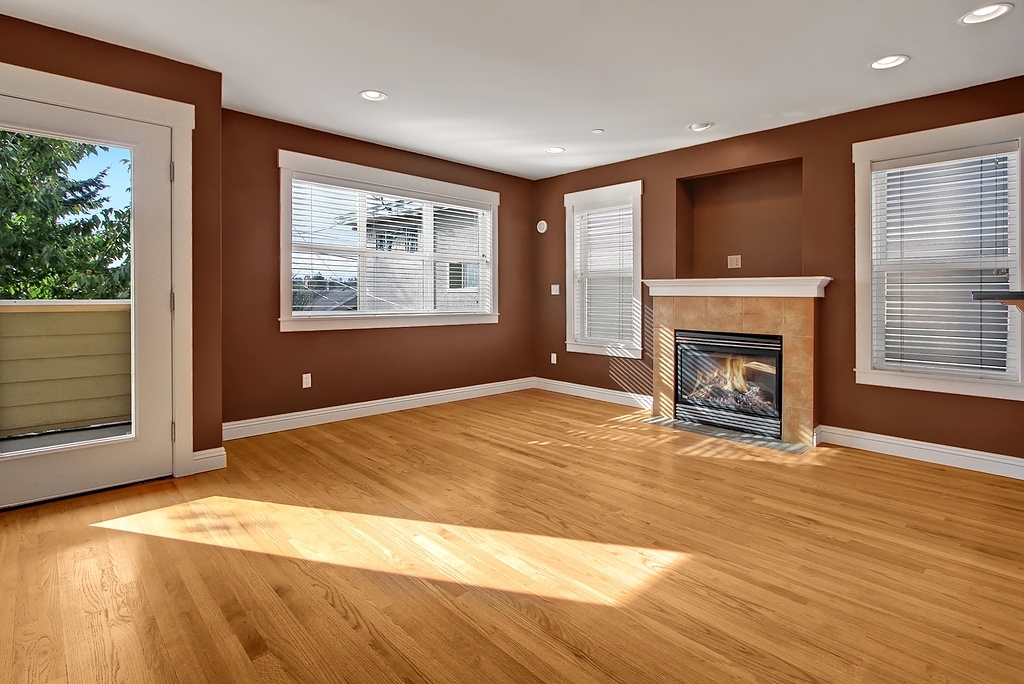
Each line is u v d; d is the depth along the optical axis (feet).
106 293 9.50
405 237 16.29
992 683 4.84
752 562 7.09
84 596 6.23
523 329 19.77
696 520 8.41
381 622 5.77
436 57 9.83
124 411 9.79
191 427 10.38
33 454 8.87
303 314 14.20
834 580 6.64
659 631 5.63
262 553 7.31
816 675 4.95
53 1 7.96
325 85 11.16
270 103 12.22
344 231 14.92
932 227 11.42
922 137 11.39
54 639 5.45
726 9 8.12
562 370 19.17
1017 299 6.01
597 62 9.98
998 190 10.64
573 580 6.64
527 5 8.07
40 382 8.97
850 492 9.62
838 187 12.63
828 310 12.84
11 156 8.55
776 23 8.52
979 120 10.75
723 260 15.71
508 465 11.09
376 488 9.78
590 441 12.91
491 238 18.48
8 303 8.65
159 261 9.91
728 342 13.91
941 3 7.88
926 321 11.59
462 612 5.97
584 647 5.36
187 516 8.51
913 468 11.00
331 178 14.38
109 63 9.29
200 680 4.90
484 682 4.87
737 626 5.71
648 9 8.15
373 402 15.74
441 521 8.37
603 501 9.18
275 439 13.04
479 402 17.56
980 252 10.88
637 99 11.78
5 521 8.27
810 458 11.63
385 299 15.92
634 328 16.87
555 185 19.11
